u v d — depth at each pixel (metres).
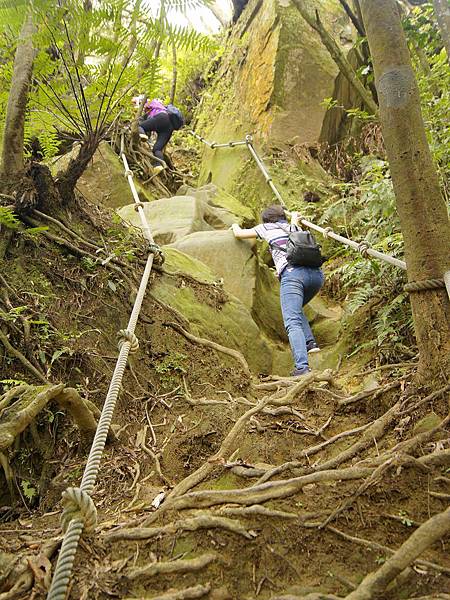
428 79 3.78
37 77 2.67
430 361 1.81
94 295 2.74
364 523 1.34
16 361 2.16
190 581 1.16
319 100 7.04
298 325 3.27
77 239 2.91
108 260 2.91
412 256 1.85
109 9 2.32
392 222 3.29
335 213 4.46
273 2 7.58
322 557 1.25
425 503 1.39
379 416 2.09
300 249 3.42
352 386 2.81
